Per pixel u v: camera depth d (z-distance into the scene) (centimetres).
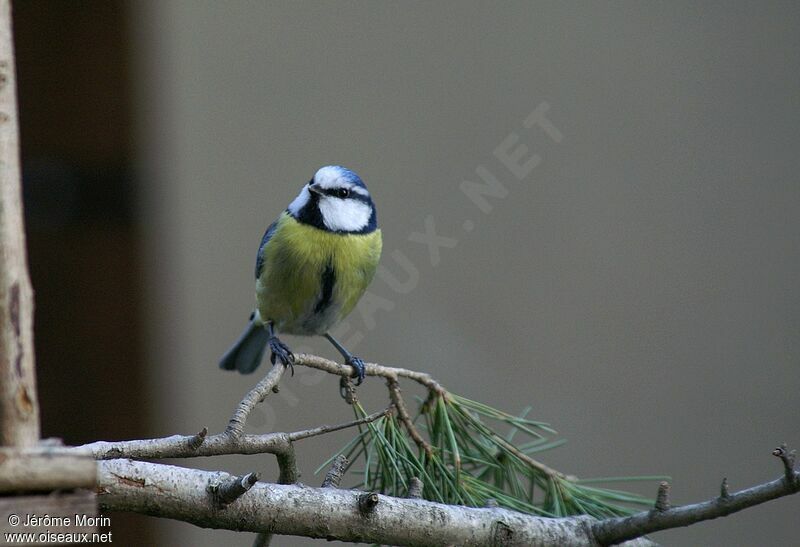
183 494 390
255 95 1017
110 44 895
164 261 935
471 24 1081
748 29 1120
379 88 1052
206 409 965
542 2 1091
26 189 865
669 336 1100
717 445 1084
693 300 1102
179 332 960
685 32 1116
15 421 341
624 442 1077
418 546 421
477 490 481
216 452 413
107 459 388
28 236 863
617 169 1100
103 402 862
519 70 1083
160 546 867
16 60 879
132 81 899
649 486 1069
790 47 1120
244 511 397
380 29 1055
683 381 1092
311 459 962
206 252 984
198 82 999
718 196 1117
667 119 1108
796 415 1097
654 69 1104
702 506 418
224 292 984
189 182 985
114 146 890
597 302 1087
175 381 948
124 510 387
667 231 1101
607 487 1065
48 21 888
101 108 891
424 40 1068
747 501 409
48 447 346
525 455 512
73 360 862
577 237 1091
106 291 874
